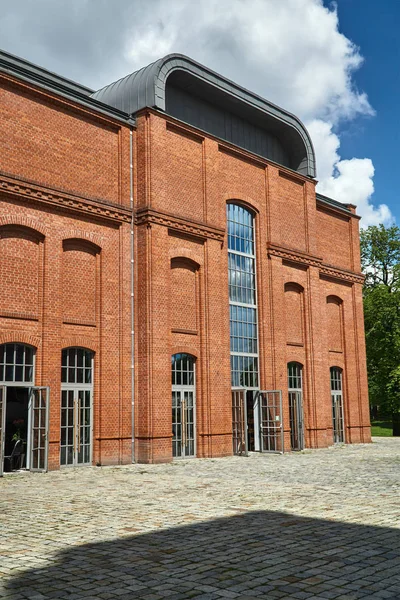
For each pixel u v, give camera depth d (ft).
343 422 107.86
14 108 62.80
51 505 39.42
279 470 61.52
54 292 64.03
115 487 48.62
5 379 59.82
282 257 93.91
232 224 87.40
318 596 20.86
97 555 26.40
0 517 35.01
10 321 60.29
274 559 25.81
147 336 70.69
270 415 85.92
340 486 48.52
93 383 67.67
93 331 67.92
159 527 32.27
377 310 138.00
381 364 135.23
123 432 68.59
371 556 26.23
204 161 82.12
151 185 73.72
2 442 56.85
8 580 22.68
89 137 70.23
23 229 62.59
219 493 44.91
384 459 74.95
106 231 70.44
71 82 77.92
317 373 98.02
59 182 66.23
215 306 80.33
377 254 153.07
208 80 84.38
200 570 24.13
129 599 20.59
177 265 77.20
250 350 87.40
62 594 21.11
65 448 64.03
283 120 97.86
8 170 61.52
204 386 77.51
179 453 73.97
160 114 76.13
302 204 100.68
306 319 98.22
